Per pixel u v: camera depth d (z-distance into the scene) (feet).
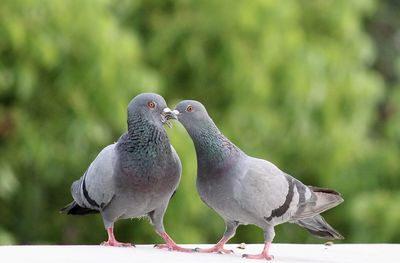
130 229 52.60
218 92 55.36
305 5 60.34
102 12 48.47
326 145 58.08
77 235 54.75
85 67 48.32
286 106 55.83
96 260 27.48
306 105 55.77
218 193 29.40
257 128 54.34
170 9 55.52
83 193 30.81
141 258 27.99
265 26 54.19
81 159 50.47
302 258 30.32
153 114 29.76
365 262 29.86
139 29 55.26
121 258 27.91
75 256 28.17
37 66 48.91
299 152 58.23
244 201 29.09
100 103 48.80
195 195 48.08
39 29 46.91
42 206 54.24
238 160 29.37
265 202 29.09
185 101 29.76
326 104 57.88
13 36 45.96
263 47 54.08
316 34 60.18
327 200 30.12
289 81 55.16
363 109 59.00
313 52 55.98
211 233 55.06
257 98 54.29
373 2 66.18
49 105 50.52
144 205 30.30
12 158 49.88
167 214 48.93
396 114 61.52
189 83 55.47
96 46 47.93
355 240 56.24
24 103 50.21
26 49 46.91
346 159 58.08
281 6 54.44
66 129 49.37
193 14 54.34
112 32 48.34
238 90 54.13
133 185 29.81
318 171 59.00
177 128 47.29
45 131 50.03
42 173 51.98
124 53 48.57
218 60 54.24
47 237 54.65
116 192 30.01
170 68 55.01
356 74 58.95
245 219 29.58
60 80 48.80
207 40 54.24
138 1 54.44
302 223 31.37
